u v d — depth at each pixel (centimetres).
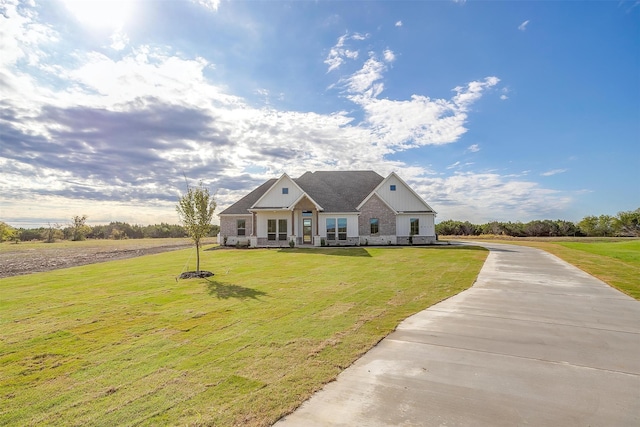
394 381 399
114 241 4800
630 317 670
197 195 1356
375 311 735
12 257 2261
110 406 352
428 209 3039
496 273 1256
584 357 468
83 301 873
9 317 726
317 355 486
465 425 303
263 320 679
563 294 891
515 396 358
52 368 461
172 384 402
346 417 320
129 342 562
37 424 321
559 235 4603
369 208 2961
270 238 2898
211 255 2133
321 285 1053
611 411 324
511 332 583
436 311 730
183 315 729
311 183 3241
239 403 351
